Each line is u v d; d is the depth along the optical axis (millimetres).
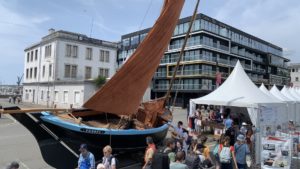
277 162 7527
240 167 7293
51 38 39438
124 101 8484
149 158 6586
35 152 10391
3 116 23984
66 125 7594
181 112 33969
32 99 45312
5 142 12391
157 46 9391
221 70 47812
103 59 43406
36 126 7641
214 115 15953
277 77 66938
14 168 5008
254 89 12961
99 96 7973
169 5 9727
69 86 34812
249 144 9984
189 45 45031
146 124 10297
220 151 7367
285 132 9945
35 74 44906
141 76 8875
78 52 40469
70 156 8055
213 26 46219
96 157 8320
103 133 7867
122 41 57531
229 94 12844
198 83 43375
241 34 54219
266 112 11062
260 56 62156
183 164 5438
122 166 8773
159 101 11031
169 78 47438
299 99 21219
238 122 15906
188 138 8773
